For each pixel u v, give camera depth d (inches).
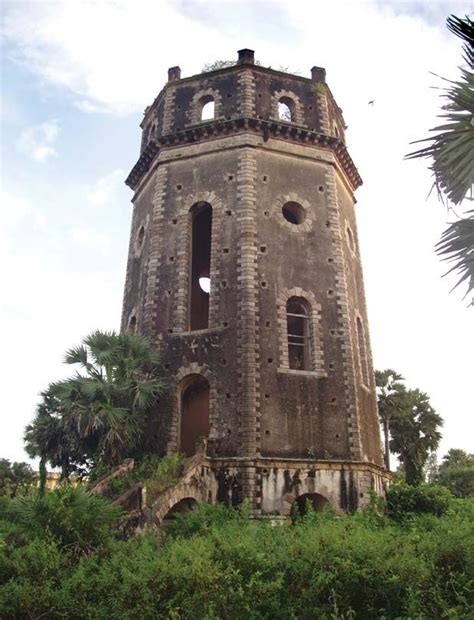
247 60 1207.6
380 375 1642.5
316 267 1082.7
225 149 1139.9
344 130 1355.8
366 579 424.8
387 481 1043.9
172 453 948.6
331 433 965.8
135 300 1166.3
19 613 419.8
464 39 410.6
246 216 1066.7
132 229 1286.9
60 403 946.1
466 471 2095.2
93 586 439.5
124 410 928.9
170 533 693.3
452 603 418.0
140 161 1253.7
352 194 1320.1
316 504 940.0
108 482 822.5
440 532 559.5
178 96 1235.2
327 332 1040.2
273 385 963.3
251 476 884.0
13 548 515.8
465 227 431.5
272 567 444.5
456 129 432.5
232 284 1029.2
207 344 1004.6
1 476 1437.0
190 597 411.2
